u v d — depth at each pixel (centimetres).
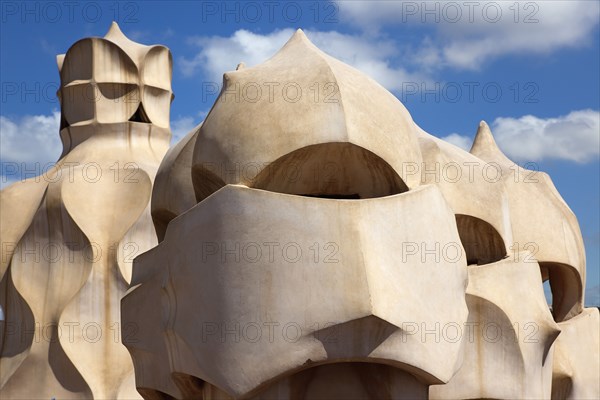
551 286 2258
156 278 1714
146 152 3098
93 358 2739
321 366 1547
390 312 1469
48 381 2734
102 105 3102
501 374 1834
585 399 2172
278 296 1482
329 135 1539
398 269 1511
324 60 1617
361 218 1495
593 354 2217
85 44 3131
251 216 1507
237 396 1492
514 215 2109
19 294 2823
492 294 1850
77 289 2767
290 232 1488
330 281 1470
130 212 2842
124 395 2734
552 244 2136
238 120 1596
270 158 1552
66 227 2823
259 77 1630
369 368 1549
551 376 1981
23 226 2948
